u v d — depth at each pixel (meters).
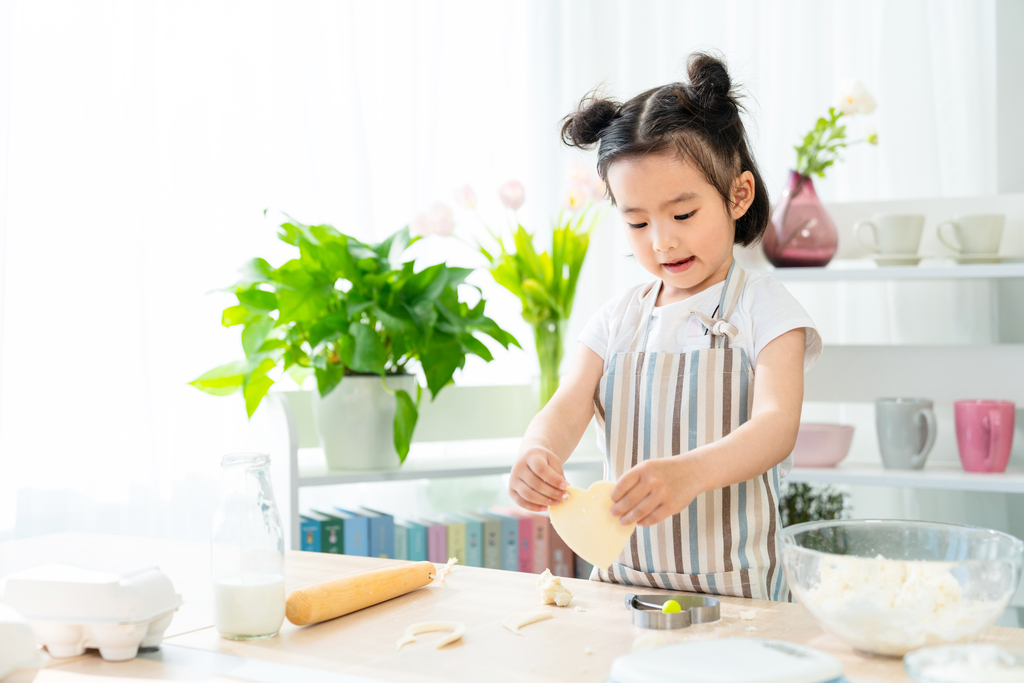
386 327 1.56
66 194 1.72
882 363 1.86
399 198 2.06
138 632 0.70
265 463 0.78
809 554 0.67
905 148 2.00
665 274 1.06
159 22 1.82
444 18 2.12
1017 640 0.71
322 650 0.71
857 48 2.06
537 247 2.16
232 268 1.88
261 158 1.91
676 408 1.08
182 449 1.83
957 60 2.00
